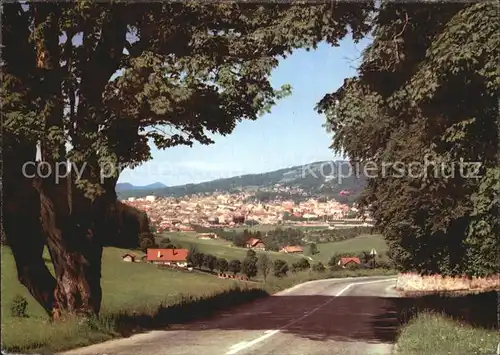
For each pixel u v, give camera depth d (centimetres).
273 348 1145
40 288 1442
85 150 1203
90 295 1378
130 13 1177
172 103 1169
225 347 1138
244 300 2744
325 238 12031
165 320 1602
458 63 880
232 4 1175
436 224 2192
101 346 1099
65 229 1348
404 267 3600
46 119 1186
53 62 1252
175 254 8106
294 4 1105
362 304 2738
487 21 862
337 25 1111
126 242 8562
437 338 1085
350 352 1102
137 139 1294
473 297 2106
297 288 4438
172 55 1218
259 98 1207
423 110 1035
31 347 999
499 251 1468
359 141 2056
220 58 1196
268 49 1198
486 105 998
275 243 11538
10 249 1445
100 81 1259
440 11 1014
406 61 1067
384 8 1069
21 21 1242
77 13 1171
